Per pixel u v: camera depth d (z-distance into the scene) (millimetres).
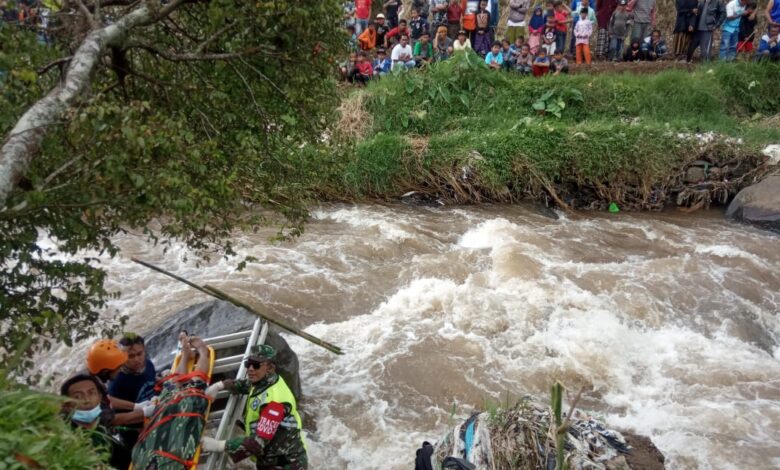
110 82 5453
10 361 3662
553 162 13203
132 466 4176
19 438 2771
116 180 3797
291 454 5137
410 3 19547
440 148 13336
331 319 8625
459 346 8023
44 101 3799
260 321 6270
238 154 5293
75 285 4441
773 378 7859
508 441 3918
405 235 11055
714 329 8891
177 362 5035
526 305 8883
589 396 7520
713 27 17094
